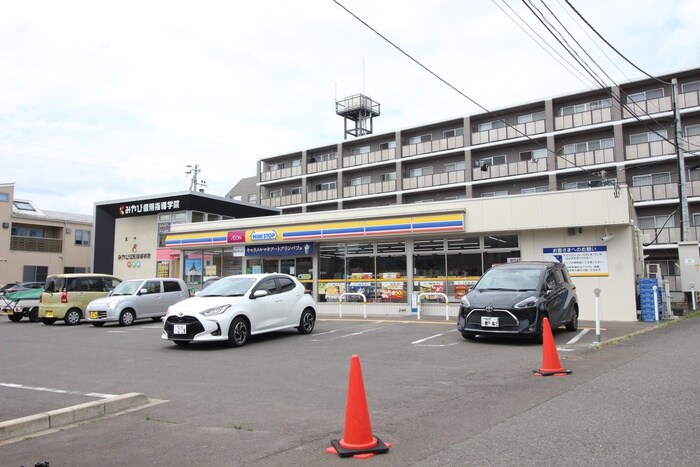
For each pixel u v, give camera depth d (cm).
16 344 1249
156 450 467
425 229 1823
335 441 466
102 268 3041
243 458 441
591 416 530
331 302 2056
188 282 2495
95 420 570
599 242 1644
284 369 853
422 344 1105
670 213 3291
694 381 678
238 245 2291
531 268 1202
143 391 711
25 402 659
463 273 1833
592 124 3544
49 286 1819
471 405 595
